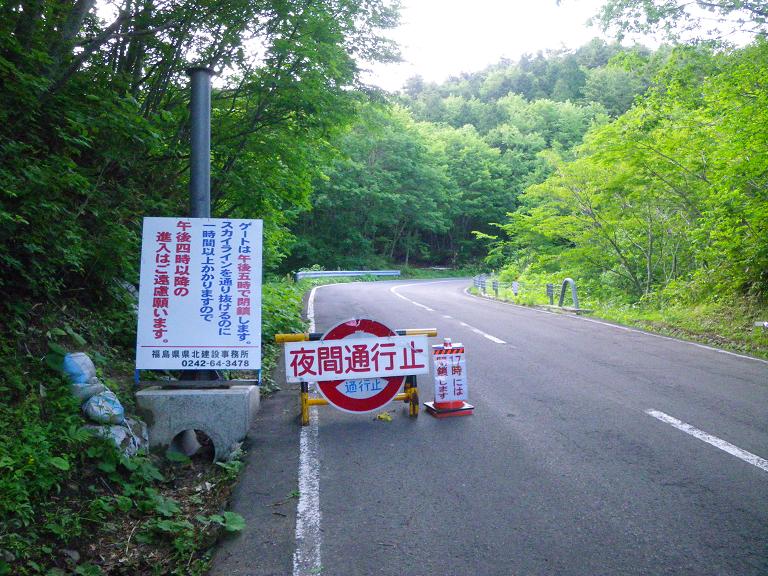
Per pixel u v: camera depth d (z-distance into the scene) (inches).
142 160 328.5
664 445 210.5
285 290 666.8
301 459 203.0
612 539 144.8
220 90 403.2
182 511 169.8
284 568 135.6
